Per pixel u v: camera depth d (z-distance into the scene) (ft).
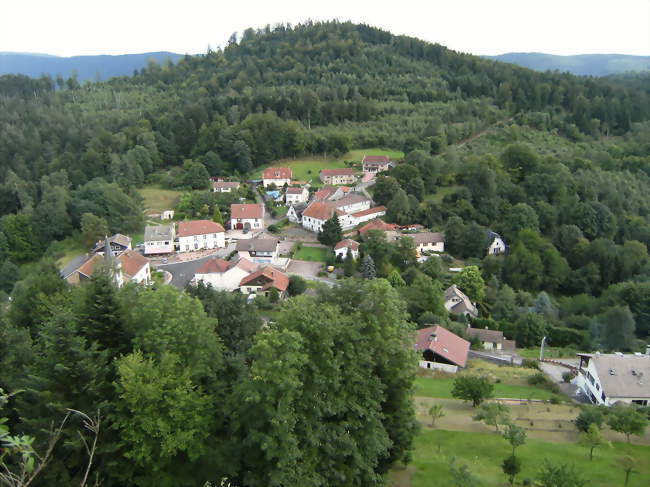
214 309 171.73
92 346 97.60
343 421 101.60
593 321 277.44
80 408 94.07
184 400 96.68
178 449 100.83
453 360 213.05
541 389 197.88
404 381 117.39
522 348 269.85
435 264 335.47
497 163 472.44
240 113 617.21
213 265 303.68
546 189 442.91
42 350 110.52
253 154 562.25
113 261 260.21
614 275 359.66
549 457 130.31
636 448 137.80
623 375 178.91
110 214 410.11
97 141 517.55
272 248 345.92
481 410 161.99
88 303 112.27
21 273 361.71
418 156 480.64
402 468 123.54
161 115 630.74
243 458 96.99
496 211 428.15
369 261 315.78
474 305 317.63
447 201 436.76
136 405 93.81
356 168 552.00
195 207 441.68
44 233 400.06
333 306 110.11
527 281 353.10
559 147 597.93
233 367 121.70
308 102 641.81
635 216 434.71
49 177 456.86
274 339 91.76
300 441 96.17
